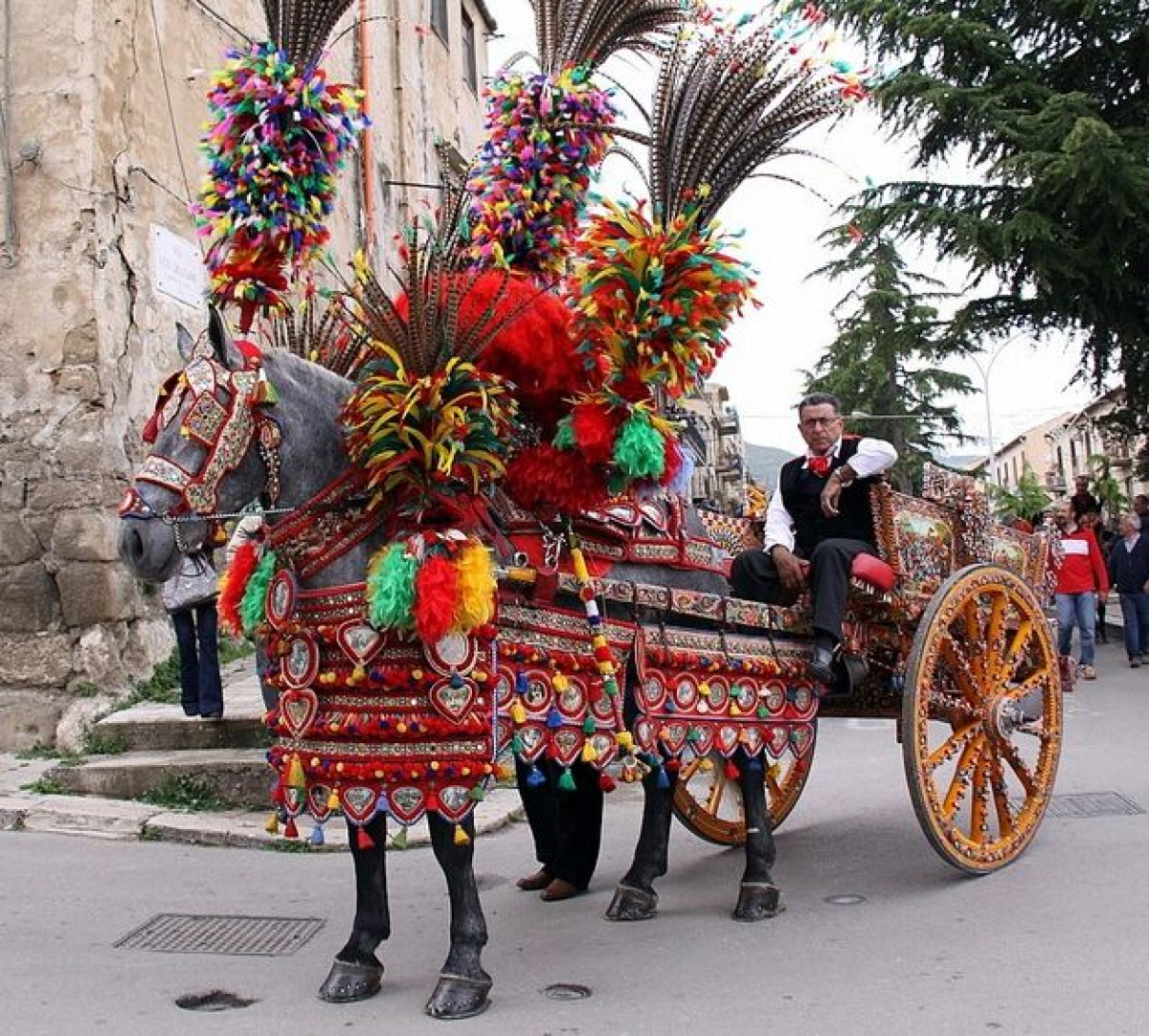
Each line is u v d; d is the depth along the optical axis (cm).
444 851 381
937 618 489
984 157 1733
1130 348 1786
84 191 853
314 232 386
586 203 449
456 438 367
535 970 417
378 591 355
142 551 343
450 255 409
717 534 575
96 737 754
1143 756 783
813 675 489
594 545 443
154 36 942
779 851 580
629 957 429
